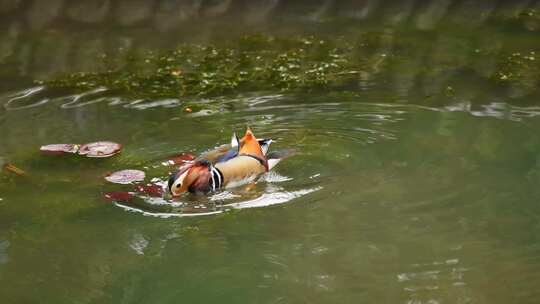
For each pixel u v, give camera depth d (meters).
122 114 14.27
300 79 15.81
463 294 9.09
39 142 13.11
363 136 13.05
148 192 11.40
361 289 9.24
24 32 19.33
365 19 19.80
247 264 9.80
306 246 10.12
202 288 9.40
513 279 9.36
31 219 10.86
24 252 10.15
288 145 12.72
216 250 10.09
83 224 10.71
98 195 11.38
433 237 10.24
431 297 9.06
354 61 16.89
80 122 13.96
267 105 14.48
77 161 12.38
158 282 9.52
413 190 11.33
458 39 18.28
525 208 10.83
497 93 14.84
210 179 11.19
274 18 20.02
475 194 11.20
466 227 10.41
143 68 16.80
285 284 9.41
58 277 9.66
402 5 20.61
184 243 10.27
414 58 17.03
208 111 14.27
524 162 12.05
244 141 11.90
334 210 10.88
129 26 19.67
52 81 16.11
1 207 11.14
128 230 10.55
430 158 12.26
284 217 10.76
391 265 9.69
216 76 16.12
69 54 17.83
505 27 19.02
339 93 14.97
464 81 15.55
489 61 16.73
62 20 20.11
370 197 11.16
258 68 16.55
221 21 19.89
